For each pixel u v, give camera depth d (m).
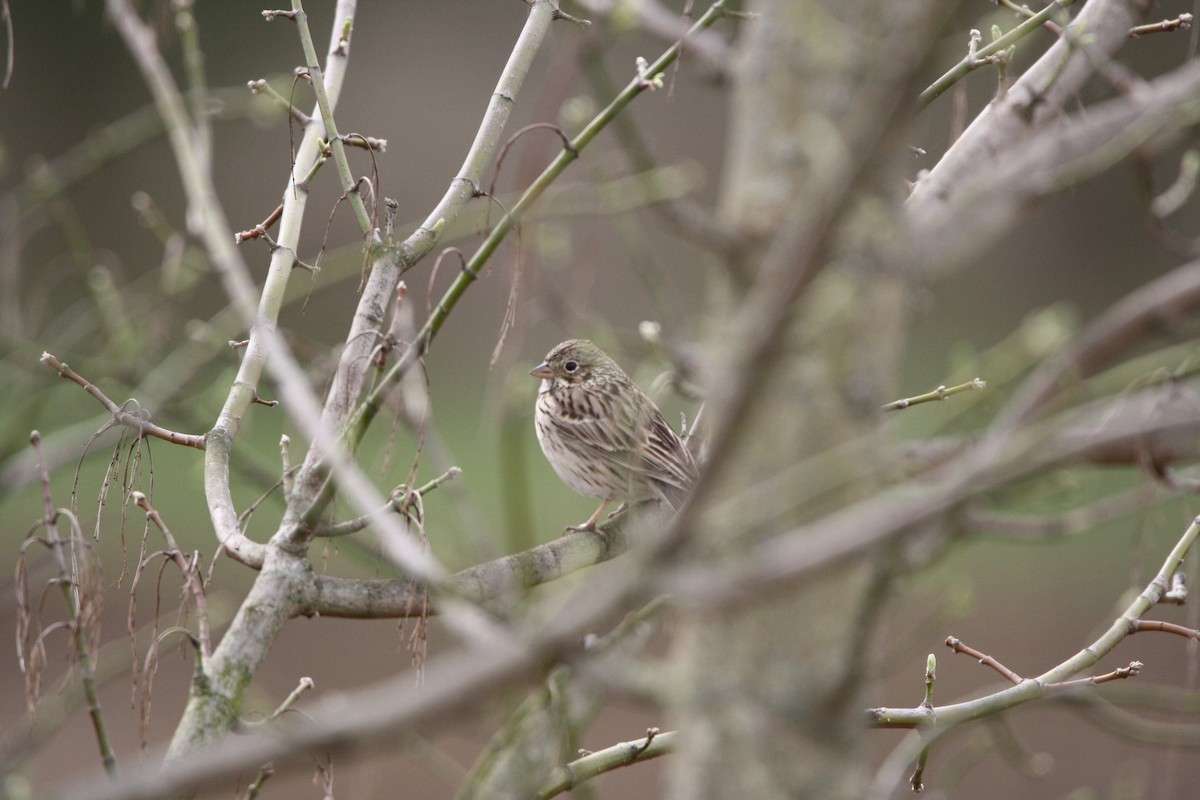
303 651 22.16
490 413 9.84
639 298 29.80
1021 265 36.69
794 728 4.84
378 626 22.89
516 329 13.62
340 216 34.62
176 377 15.16
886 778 8.15
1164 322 4.70
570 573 10.37
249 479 13.17
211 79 36.88
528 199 7.89
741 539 4.77
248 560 7.78
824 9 4.91
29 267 29.95
